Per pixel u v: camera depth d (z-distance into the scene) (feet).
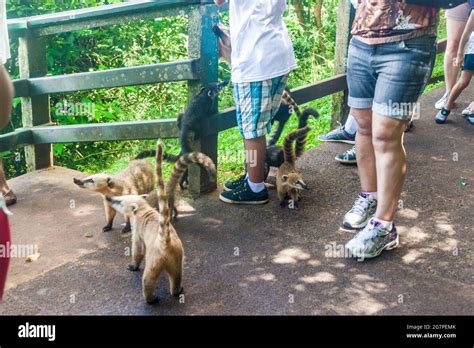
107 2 25.68
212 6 12.89
